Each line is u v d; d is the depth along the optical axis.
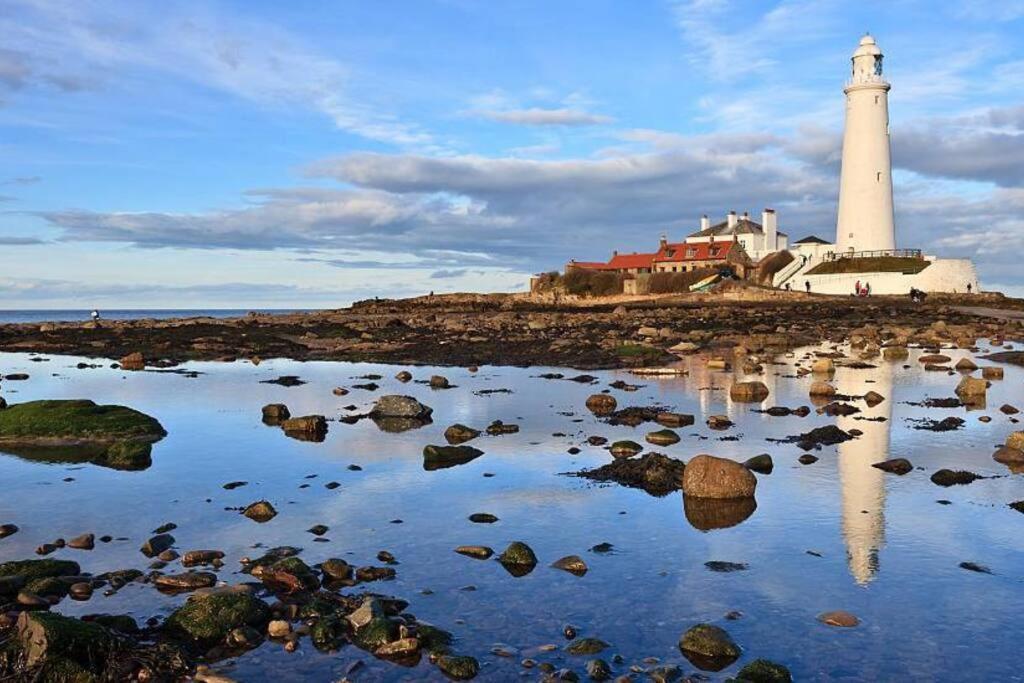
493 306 106.38
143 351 49.62
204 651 8.84
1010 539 12.45
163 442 20.59
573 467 17.48
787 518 13.59
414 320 75.19
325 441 20.66
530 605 10.05
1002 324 60.28
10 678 7.91
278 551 11.87
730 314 71.31
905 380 31.73
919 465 17.34
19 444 20.30
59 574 10.91
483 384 32.03
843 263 94.94
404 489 15.73
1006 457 17.66
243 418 24.33
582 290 114.25
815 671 8.41
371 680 8.23
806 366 36.94
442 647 8.78
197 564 11.48
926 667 8.49
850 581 10.80
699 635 8.89
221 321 81.06
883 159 93.69
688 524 13.34
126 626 9.27
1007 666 8.52
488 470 17.28
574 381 32.56
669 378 33.09
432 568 11.34
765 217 116.00
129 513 14.15
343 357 45.22
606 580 10.86
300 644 8.99
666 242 120.62
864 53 92.94
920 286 88.44
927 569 11.21
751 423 22.58
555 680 8.10
